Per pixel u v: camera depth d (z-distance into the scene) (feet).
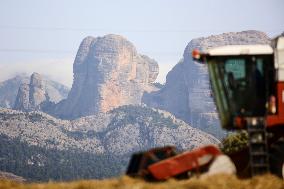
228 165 202.49
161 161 200.75
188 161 200.23
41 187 194.39
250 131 211.82
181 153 209.77
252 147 208.54
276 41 218.38
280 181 198.18
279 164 206.59
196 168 200.13
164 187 184.34
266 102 218.38
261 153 207.00
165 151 207.82
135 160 209.56
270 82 218.79
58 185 197.77
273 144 214.07
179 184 188.34
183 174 200.75
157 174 197.98
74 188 192.75
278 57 216.74
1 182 204.23
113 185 194.59
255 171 205.05
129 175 204.33
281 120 215.51
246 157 218.18
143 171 201.67
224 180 192.75
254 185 191.52
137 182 193.77
